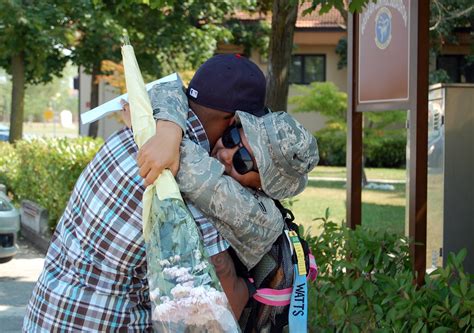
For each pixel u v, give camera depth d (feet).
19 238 37.55
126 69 7.88
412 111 18.30
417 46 18.04
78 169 32.76
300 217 46.60
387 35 19.56
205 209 7.50
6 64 71.87
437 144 22.82
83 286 7.58
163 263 7.09
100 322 7.52
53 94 281.54
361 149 21.85
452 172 22.36
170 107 7.64
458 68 81.25
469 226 22.45
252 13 78.33
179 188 7.41
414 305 13.66
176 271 7.06
